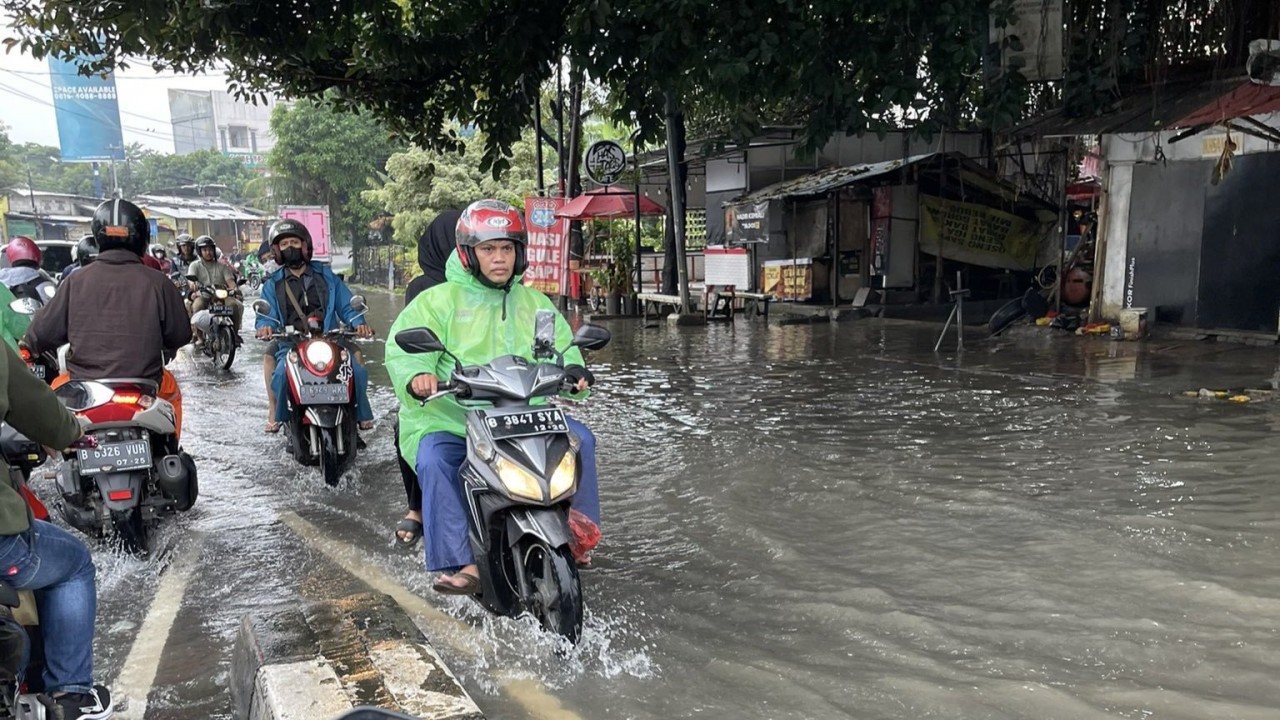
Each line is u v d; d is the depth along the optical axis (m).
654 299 18.53
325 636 3.48
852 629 3.90
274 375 7.03
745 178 21.53
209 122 90.88
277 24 10.01
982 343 13.36
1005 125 9.50
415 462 4.08
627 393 10.11
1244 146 11.50
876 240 19.09
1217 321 12.02
